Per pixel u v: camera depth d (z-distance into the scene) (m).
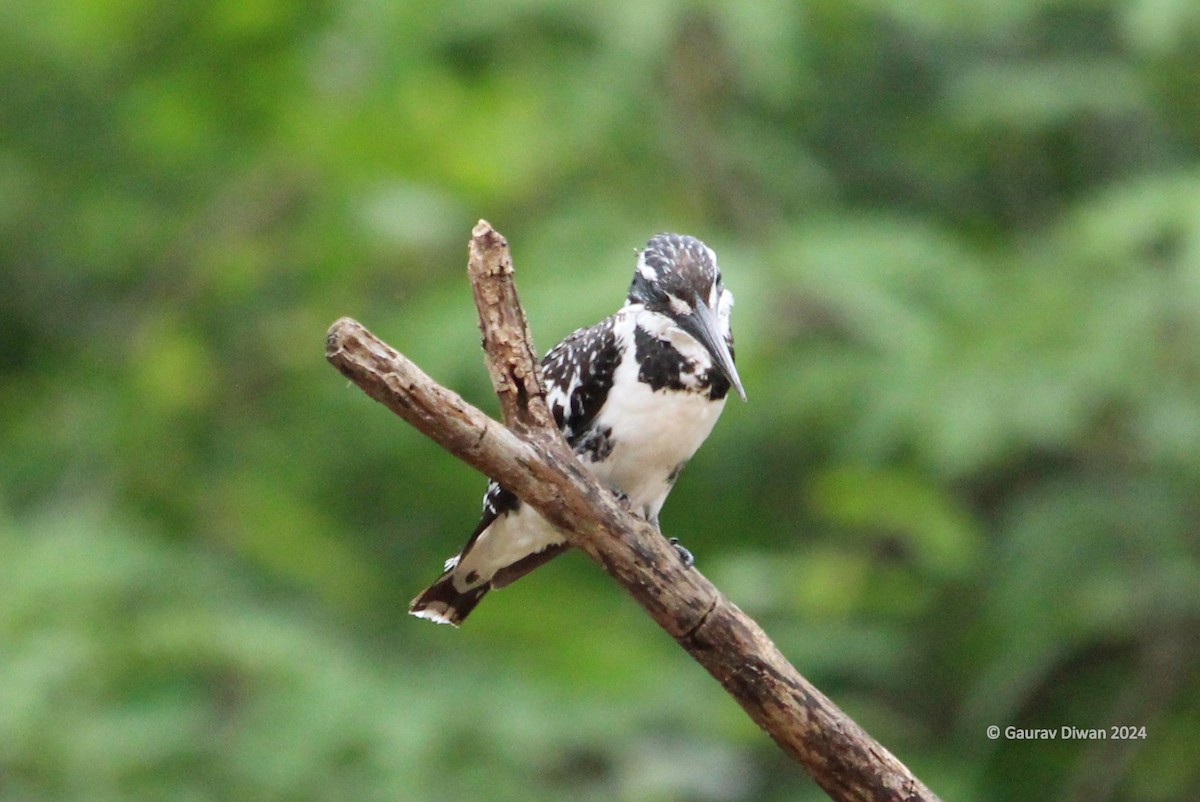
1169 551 13.03
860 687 13.95
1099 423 13.55
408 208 15.00
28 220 15.39
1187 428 12.58
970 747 13.45
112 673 11.12
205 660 11.27
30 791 10.51
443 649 12.35
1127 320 12.46
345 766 10.93
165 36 14.73
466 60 14.09
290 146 15.11
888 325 12.35
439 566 14.30
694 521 14.59
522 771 11.17
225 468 14.72
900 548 14.13
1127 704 13.88
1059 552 13.14
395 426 14.38
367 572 13.83
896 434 12.62
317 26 14.39
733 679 6.05
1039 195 15.22
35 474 14.37
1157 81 13.29
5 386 15.70
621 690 11.74
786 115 14.66
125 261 15.77
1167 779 13.93
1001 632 13.26
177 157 15.67
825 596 12.89
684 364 7.47
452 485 14.72
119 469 14.38
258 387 15.44
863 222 13.45
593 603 13.30
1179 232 12.59
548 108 13.59
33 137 15.22
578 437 7.64
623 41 12.40
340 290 15.52
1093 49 14.33
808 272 12.54
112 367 15.10
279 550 13.69
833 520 13.74
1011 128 14.21
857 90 14.77
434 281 15.10
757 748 12.82
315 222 15.20
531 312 12.11
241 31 14.54
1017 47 14.59
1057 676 14.60
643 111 13.78
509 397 5.91
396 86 13.92
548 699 11.52
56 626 11.17
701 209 13.84
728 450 13.81
